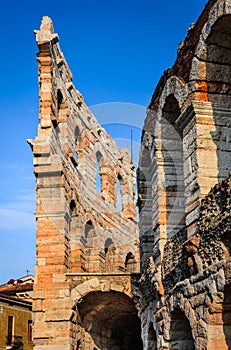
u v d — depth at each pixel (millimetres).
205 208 13242
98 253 31328
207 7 14641
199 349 12719
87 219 30156
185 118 15227
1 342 40438
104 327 30312
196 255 13312
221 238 12094
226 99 14898
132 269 38031
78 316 25969
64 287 25031
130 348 34031
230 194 11742
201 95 14844
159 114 18484
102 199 33875
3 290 48000
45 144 26141
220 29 14117
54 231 25797
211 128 14664
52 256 25484
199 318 12867
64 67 30078
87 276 25234
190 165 14781
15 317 42500
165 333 15945
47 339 24344
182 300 14203
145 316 20922
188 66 15797
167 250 16984
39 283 25203
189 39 16062
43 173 26188
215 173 14328
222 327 12133
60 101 29047
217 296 11922
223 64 14820
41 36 26547
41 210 26062
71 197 27656
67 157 28203
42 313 24734
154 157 19109
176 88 16391
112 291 25062
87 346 27297
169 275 16109
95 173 33219
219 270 11883
